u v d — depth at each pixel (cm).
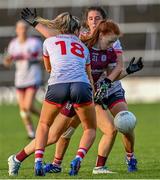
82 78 2092
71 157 2834
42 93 5772
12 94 6212
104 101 2252
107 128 2250
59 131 2211
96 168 2266
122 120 2188
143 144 3359
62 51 2108
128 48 6538
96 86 2278
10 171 2197
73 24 2147
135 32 6575
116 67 2250
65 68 2086
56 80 2083
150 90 6256
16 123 4647
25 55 3966
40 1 6588
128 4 6625
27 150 2181
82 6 6538
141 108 5534
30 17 2169
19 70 3950
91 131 2136
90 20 2289
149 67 6369
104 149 2258
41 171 2089
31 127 3809
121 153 2964
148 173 2259
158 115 4972
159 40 6538
